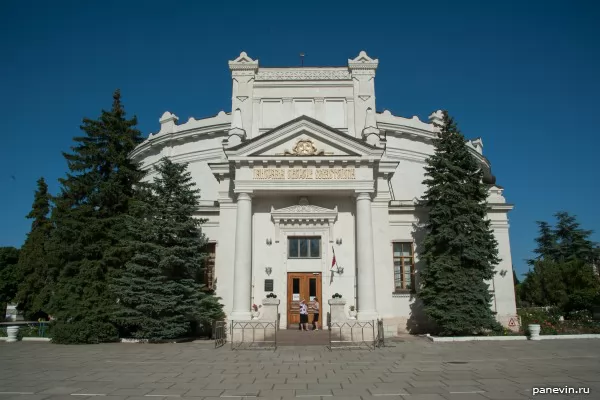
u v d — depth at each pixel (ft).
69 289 72.69
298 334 72.64
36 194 129.59
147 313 71.05
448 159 80.84
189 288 72.59
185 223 75.61
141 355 56.24
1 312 147.02
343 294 79.82
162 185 81.41
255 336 71.36
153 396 33.35
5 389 35.94
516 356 53.16
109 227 78.64
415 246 86.99
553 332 76.07
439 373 42.37
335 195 82.28
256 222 82.69
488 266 75.20
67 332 68.28
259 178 79.00
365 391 34.68
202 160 120.88
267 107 91.20
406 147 122.62
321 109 91.09
